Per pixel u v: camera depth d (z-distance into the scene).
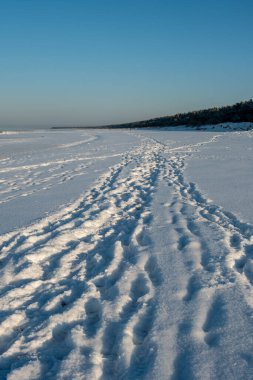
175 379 2.59
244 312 3.37
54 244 5.36
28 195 9.31
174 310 3.46
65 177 12.34
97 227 6.27
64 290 4.03
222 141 29.41
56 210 7.40
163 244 5.25
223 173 11.64
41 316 3.52
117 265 4.63
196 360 2.74
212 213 6.89
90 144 32.47
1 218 7.02
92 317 3.51
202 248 5.02
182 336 3.05
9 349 2.99
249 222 6.05
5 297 3.84
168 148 23.95
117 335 3.09
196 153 19.52
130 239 5.52
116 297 3.74
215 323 3.24
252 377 2.55
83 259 4.90
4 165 17.16
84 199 8.53
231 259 4.57
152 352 2.87
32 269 4.52
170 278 4.15
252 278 4.11
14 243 5.51
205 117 75.56
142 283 4.08
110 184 10.55
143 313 3.45
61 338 3.22
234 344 2.92
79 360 2.81
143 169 13.76
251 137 33.81
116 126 153.12
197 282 3.99
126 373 2.66
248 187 9.10
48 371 2.73
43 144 36.47
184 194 8.80
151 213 7.03
